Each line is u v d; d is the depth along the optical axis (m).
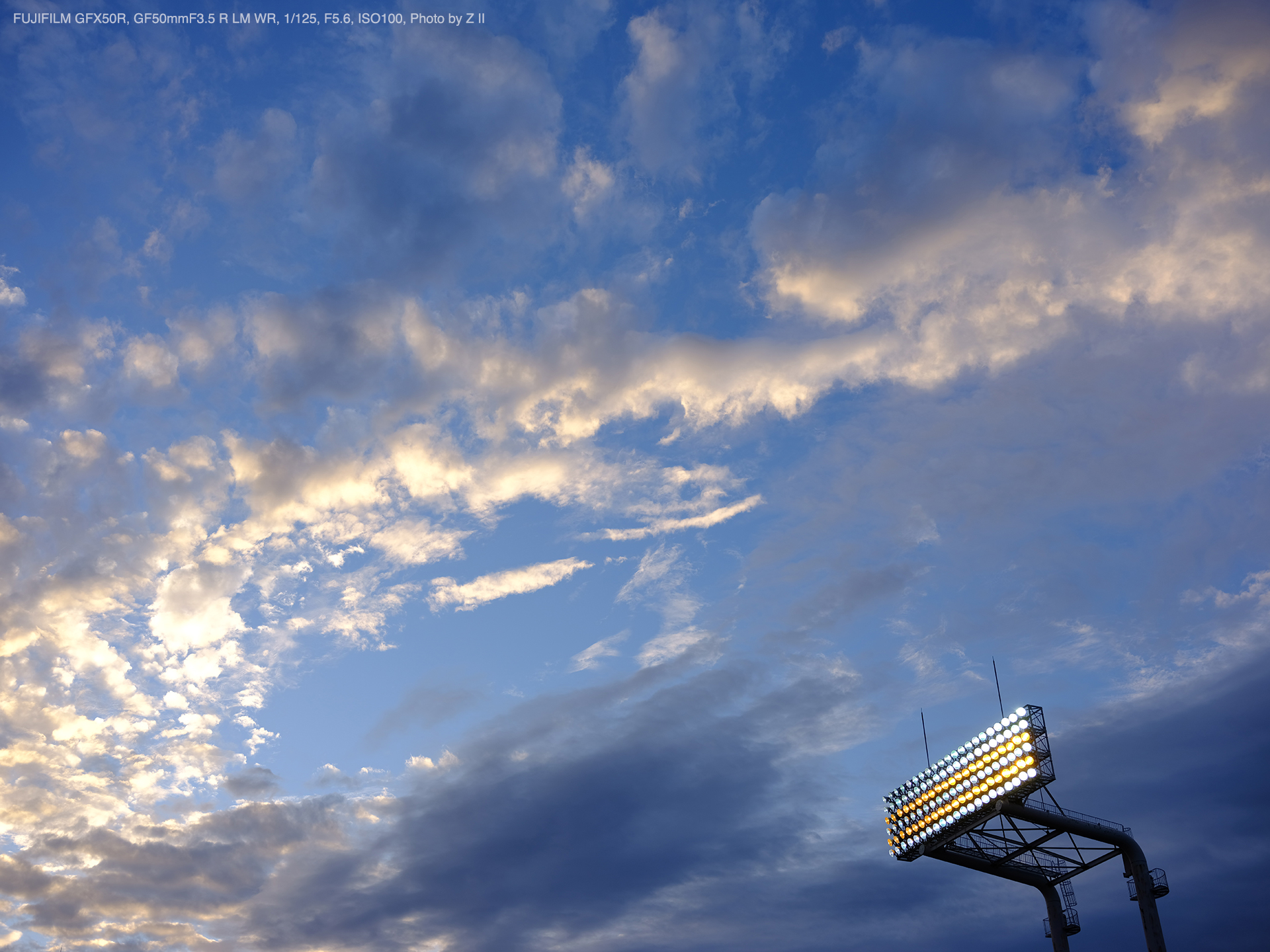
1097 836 38.06
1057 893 40.59
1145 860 37.75
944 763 40.91
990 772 38.81
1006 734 38.72
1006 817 39.72
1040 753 37.75
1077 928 40.00
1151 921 36.56
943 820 40.47
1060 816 38.41
